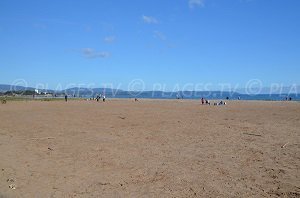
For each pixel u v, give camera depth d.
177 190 9.59
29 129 22.78
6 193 9.48
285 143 15.97
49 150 15.51
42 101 66.69
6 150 15.49
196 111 38.09
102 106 48.72
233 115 31.84
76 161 13.30
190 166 12.24
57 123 26.08
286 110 37.94
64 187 10.03
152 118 29.14
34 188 9.94
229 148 15.27
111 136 19.47
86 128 22.97
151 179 10.71
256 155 13.70
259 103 59.25
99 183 10.38
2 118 30.30
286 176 10.66
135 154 14.45
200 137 18.52
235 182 10.21
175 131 20.94
